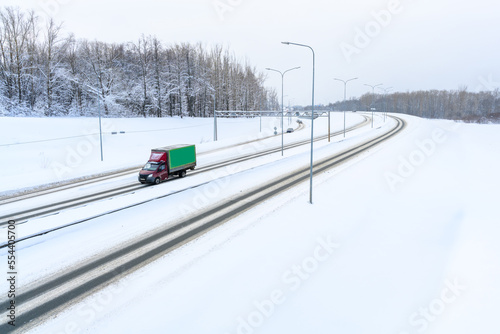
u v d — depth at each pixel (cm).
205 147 4906
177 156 2992
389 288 1205
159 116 7656
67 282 1188
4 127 4156
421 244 1584
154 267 1298
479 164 3391
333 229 1728
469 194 2359
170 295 1112
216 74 9425
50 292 1126
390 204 2175
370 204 2150
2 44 5391
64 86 6247
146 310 1034
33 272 1253
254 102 10781
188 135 6169
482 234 1631
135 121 6112
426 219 1912
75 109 6234
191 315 1013
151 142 5225
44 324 965
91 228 1683
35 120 4666
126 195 2297
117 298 1095
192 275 1238
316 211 1978
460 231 1711
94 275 1238
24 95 5675
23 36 5556
